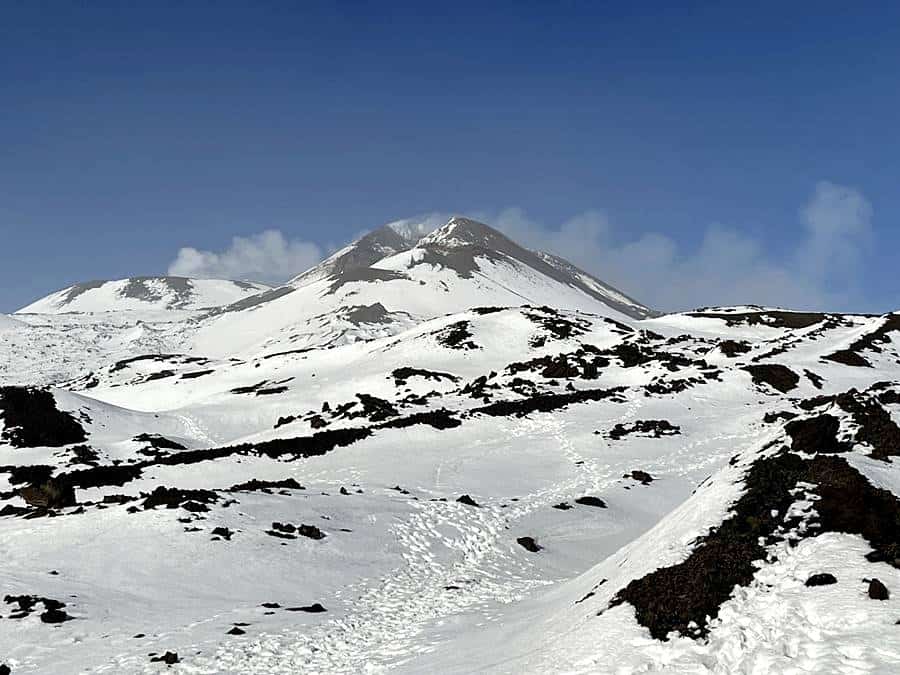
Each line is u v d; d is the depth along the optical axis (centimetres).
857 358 9625
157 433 8894
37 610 2555
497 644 2227
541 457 5950
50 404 8750
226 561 3225
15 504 4709
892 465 2402
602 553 3888
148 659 2217
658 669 1566
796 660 1425
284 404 10281
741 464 2919
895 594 1566
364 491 4719
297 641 2450
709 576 1895
